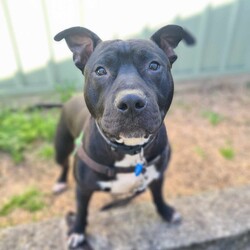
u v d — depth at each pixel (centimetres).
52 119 98
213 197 64
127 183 49
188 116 106
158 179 53
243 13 116
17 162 83
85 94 41
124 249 54
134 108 33
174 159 84
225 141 92
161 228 58
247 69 127
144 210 62
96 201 71
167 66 41
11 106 111
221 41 120
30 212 69
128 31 109
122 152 43
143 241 55
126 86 34
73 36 45
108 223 59
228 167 81
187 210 61
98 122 40
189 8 110
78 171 49
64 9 101
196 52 119
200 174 79
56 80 115
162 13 108
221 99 117
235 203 62
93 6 102
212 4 111
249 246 59
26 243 55
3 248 54
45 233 57
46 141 91
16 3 97
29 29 102
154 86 38
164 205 59
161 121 40
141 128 35
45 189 75
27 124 95
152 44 41
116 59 38
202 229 57
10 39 102
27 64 108
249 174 79
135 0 104
